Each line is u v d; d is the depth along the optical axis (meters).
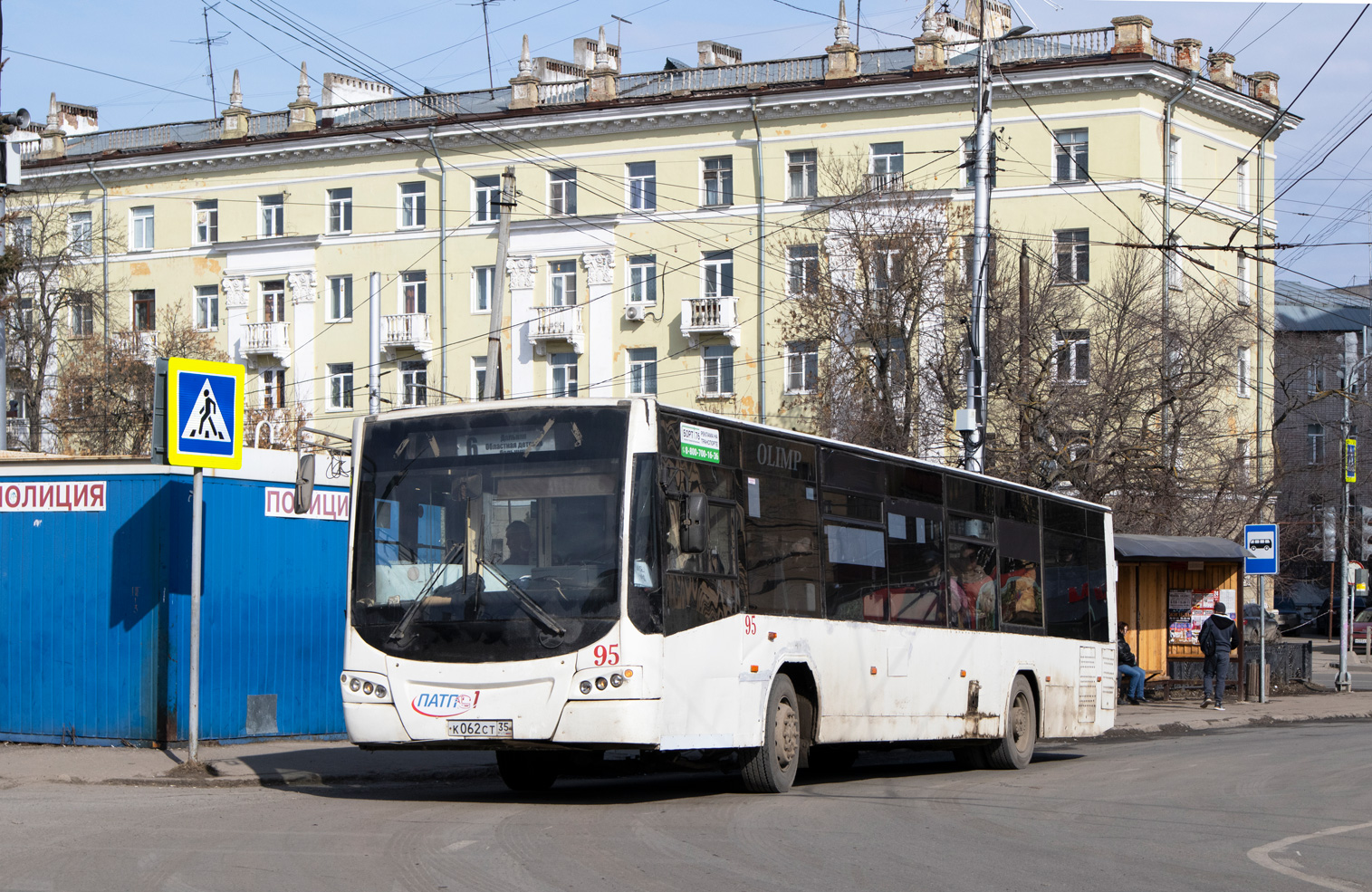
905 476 16.16
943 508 16.88
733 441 13.09
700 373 52.41
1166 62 48.03
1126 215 47.22
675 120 52.56
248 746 17.06
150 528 16.72
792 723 13.69
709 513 12.62
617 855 9.62
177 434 14.29
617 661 11.52
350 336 57.00
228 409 14.71
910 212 43.66
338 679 18.56
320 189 57.66
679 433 12.32
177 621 16.64
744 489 13.19
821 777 16.84
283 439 55.09
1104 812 12.77
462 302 55.44
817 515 14.35
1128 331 37.50
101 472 16.95
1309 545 55.00
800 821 11.56
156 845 9.84
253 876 8.73
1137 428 36.81
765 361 51.34
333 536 18.62
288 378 57.78
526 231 54.44
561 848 9.86
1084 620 20.39
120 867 9.01
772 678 13.27
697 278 52.50
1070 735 19.59
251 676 17.50
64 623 16.97
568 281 54.38
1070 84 47.81
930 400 40.53
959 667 16.80
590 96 54.31
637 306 52.84
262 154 57.97
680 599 12.05
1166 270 41.81
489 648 11.71
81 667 16.86
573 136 54.00
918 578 16.17
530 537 11.90
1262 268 52.84
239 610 17.41
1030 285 39.75
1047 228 48.00
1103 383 36.66
